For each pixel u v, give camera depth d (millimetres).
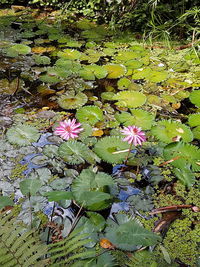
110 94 2023
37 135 1658
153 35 2861
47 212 1248
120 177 1439
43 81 2135
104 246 1104
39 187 1244
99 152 1533
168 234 1197
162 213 1281
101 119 1787
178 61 2438
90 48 2660
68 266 962
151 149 1600
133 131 1428
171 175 1463
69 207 1276
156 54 2553
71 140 1626
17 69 2291
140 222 1226
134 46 2682
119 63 2412
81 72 2238
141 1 3041
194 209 1303
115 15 3139
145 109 1899
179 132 1672
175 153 1535
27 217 1222
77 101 1939
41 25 3113
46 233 1148
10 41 2746
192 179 1430
